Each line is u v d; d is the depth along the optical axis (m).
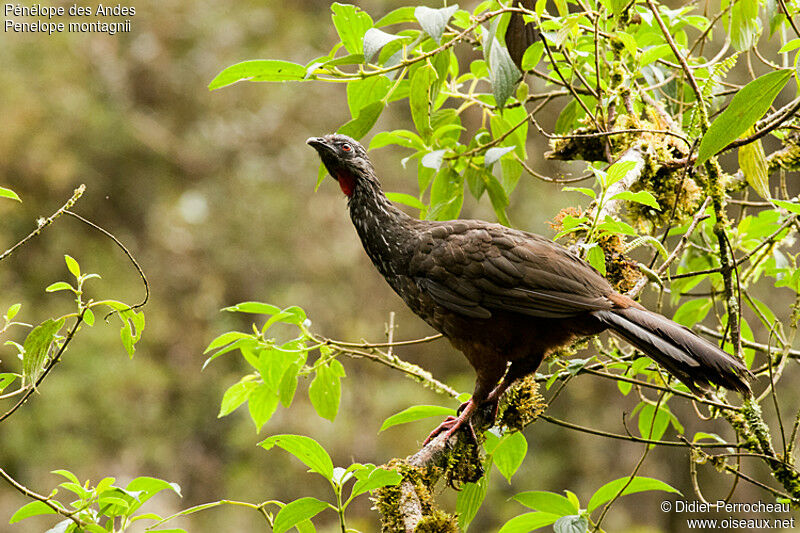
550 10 7.89
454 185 7.46
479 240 6.21
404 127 21.02
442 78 6.50
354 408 19.44
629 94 7.00
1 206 19.83
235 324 21.33
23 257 20.22
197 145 22.61
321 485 19.25
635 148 6.77
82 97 21.53
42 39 21.58
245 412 20.48
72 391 18.83
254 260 21.73
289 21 24.16
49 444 18.30
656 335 5.53
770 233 7.08
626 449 17.77
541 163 18.06
